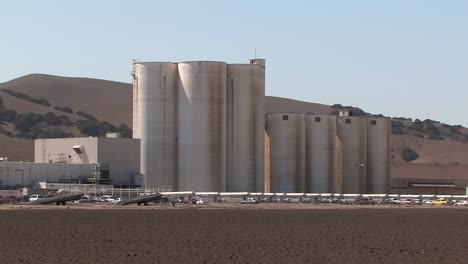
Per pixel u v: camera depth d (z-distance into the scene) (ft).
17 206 520.83
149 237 293.43
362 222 388.78
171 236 298.15
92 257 231.30
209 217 416.26
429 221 400.88
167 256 233.96
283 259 229.04
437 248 262.88
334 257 234.79
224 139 655.76
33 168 632.79
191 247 258.78
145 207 530.68
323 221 393.70
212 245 265.13
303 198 651.25
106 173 643.45
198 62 651.66
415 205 632.79
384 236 306.35
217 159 650.02
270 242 277.03
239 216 428.56
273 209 520.83
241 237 295.69
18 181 627.05
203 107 648.79
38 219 388.16
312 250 252.42
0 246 260.01
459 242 284.41
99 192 617.21
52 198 557.74
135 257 231.30
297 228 343.87
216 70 652.48
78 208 502.79
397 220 407.23
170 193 612.70
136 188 636.89
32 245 263.29
